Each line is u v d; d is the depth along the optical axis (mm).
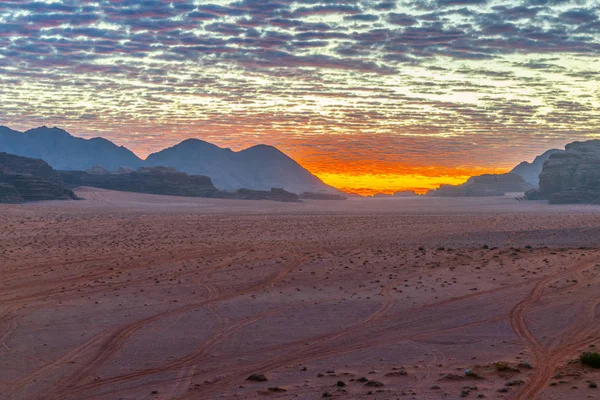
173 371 37938
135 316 50625
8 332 46188
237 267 73250
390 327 46500
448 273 64188
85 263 79188
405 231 130875
